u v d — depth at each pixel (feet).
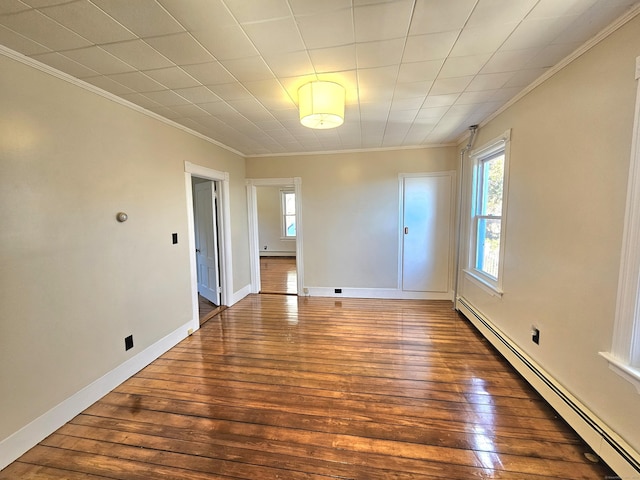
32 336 5.80
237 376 8.15
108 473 5.17
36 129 5.85
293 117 9.60
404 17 4.71
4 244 5.35
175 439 5.91
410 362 8.75
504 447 5.56
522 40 5.41
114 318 7.70
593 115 5.36
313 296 15.89
